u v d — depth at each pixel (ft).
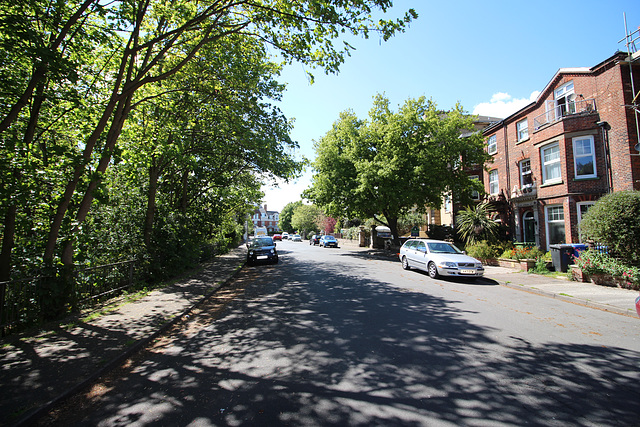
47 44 20.90
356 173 78.18
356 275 42.52
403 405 10.49
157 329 18.85
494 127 70.28
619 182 44.29
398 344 16.15
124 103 25.52
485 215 55.47
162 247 39.65
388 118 70.38
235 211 95.25
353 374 12.83
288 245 151.84
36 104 21.88
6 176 20.20
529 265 41.60
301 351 15.44
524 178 62.13
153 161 38.68
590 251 33.73
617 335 17.58
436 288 32.42
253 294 30.76
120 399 11.27
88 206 23.62
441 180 68.18
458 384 11.90
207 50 31.42
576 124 48.67
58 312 21.42
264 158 44.34
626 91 44.04
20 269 23.43
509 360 14.11
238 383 12.27
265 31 27.73
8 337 17.34
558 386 11.72
